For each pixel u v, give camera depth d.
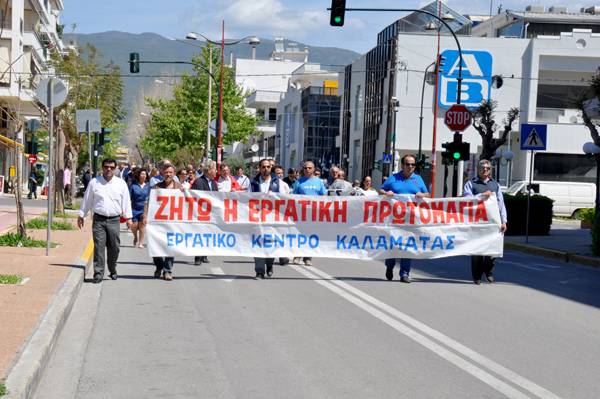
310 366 7.75
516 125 65.06
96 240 13.63
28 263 14.41
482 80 65.31
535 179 63.19
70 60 46.34
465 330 9.78
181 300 11.85
